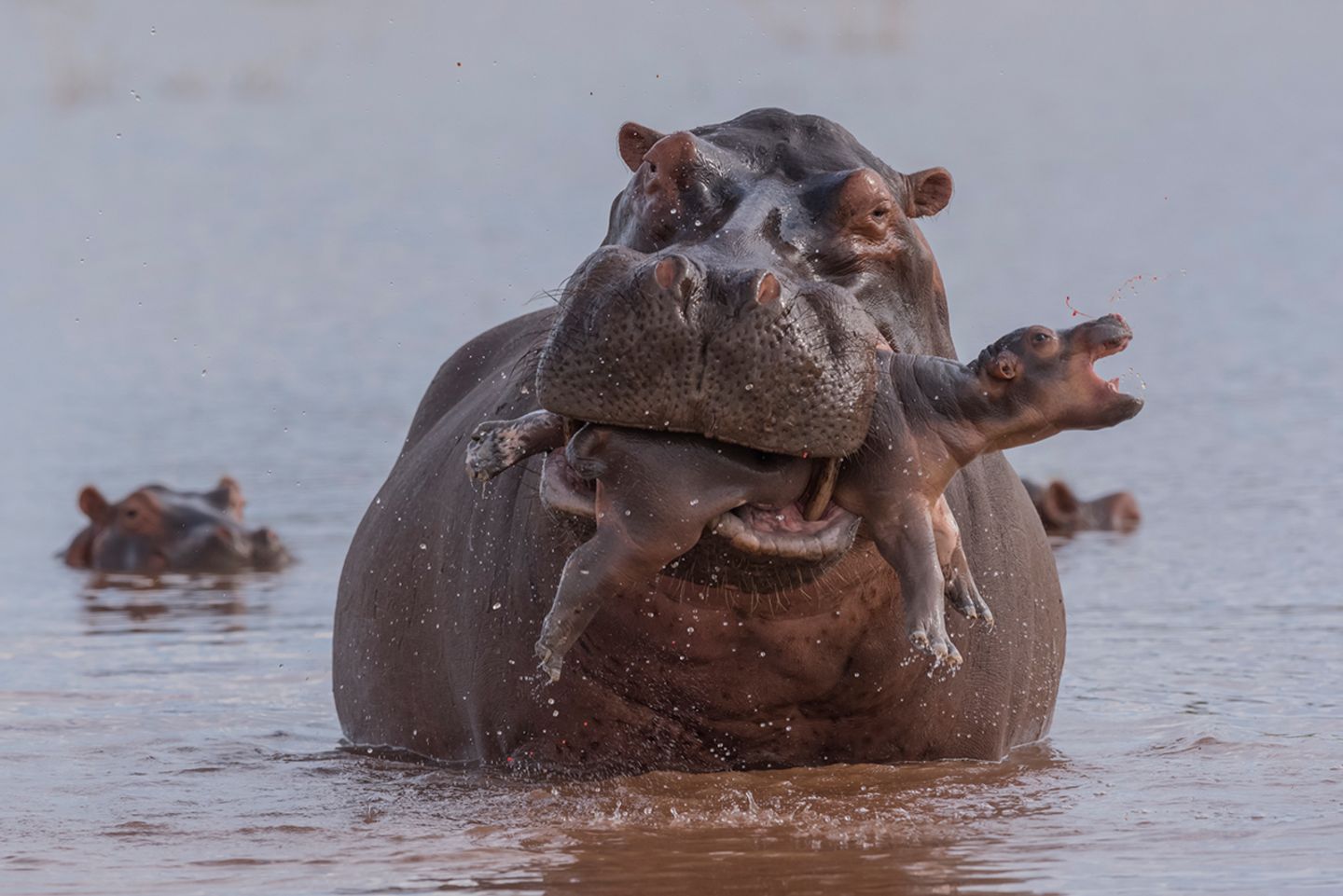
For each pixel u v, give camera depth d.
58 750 27.69
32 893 19.62
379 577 28.06
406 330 74.25
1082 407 19.38
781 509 19.92
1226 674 31.70
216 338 74.06
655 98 159.00
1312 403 58.94
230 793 24.48
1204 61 191.75
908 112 149.12
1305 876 19.19
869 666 23.05
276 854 21.08
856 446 19.25
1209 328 70.81
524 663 23.89
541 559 23.41
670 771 23.98
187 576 46.22
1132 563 42.28
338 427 59.56
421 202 107.88
